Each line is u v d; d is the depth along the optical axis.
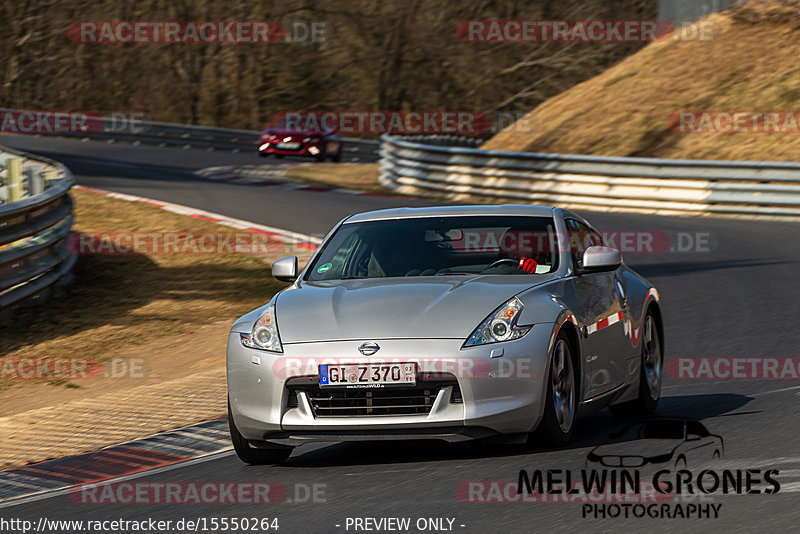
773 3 108.31
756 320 38.94
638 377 26.34
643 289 27.47
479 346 21.22
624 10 195.75
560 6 197.25
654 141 96.06
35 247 48.41
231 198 86.94
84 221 73.94
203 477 22.64
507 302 22.30
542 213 26.45
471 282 23.53
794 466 19.48
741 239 62.97
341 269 25.56
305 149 127.31
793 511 16.69
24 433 28.38
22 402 34.66
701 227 69.06
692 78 103.25
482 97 197.88
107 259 60.69
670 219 74.25
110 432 27.94
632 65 112.19
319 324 22.30
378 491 19.94
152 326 45.25
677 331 38.12
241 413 22.25
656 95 103.31
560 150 102.50
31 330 45.62
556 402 22.23
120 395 32.25
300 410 21.62
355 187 100.75
